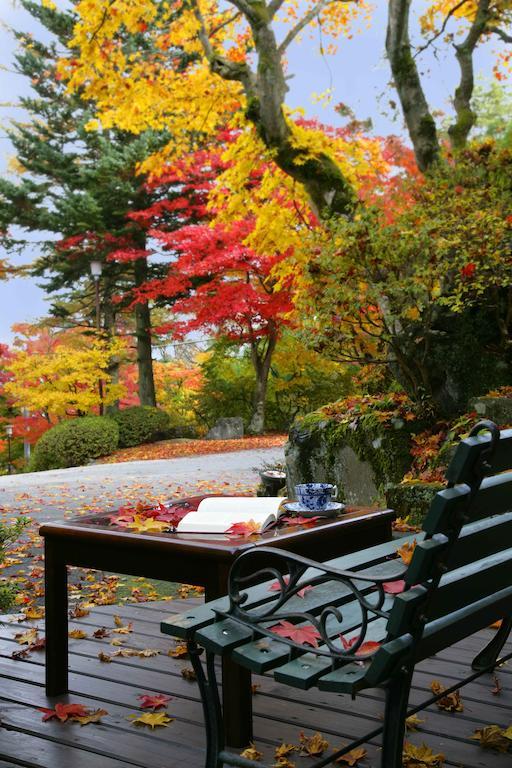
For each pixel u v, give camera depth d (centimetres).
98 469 1385
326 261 631
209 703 194
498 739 229
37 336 2459
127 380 2436
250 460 1423
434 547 157
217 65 958
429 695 268
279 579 189
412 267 639
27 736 244
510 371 643
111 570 259
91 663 310
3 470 2406
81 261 2189
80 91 2159
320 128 1374
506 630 280
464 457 158
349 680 165
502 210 655
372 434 656
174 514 280
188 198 1994
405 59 842
